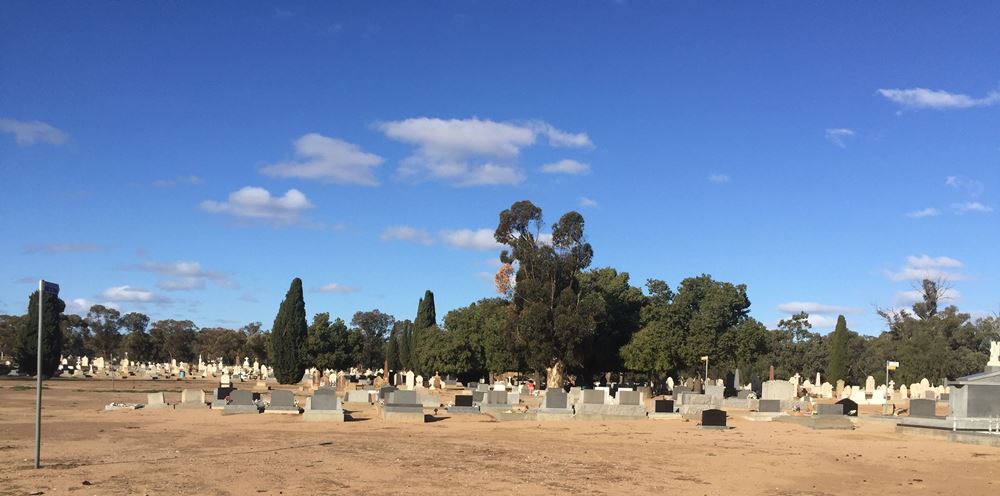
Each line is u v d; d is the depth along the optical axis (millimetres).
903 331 117500
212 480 19375
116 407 46719
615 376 106750
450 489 19047
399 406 41719
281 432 33406
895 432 37938
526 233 78875
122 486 18188
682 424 41719
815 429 39781
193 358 186625
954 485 21688
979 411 36125
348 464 22984
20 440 28250
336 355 115000
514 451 27641
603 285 85812
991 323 112312
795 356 122625
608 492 19312
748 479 22250
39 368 21078
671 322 79312
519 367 89000
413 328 111938
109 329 175000
